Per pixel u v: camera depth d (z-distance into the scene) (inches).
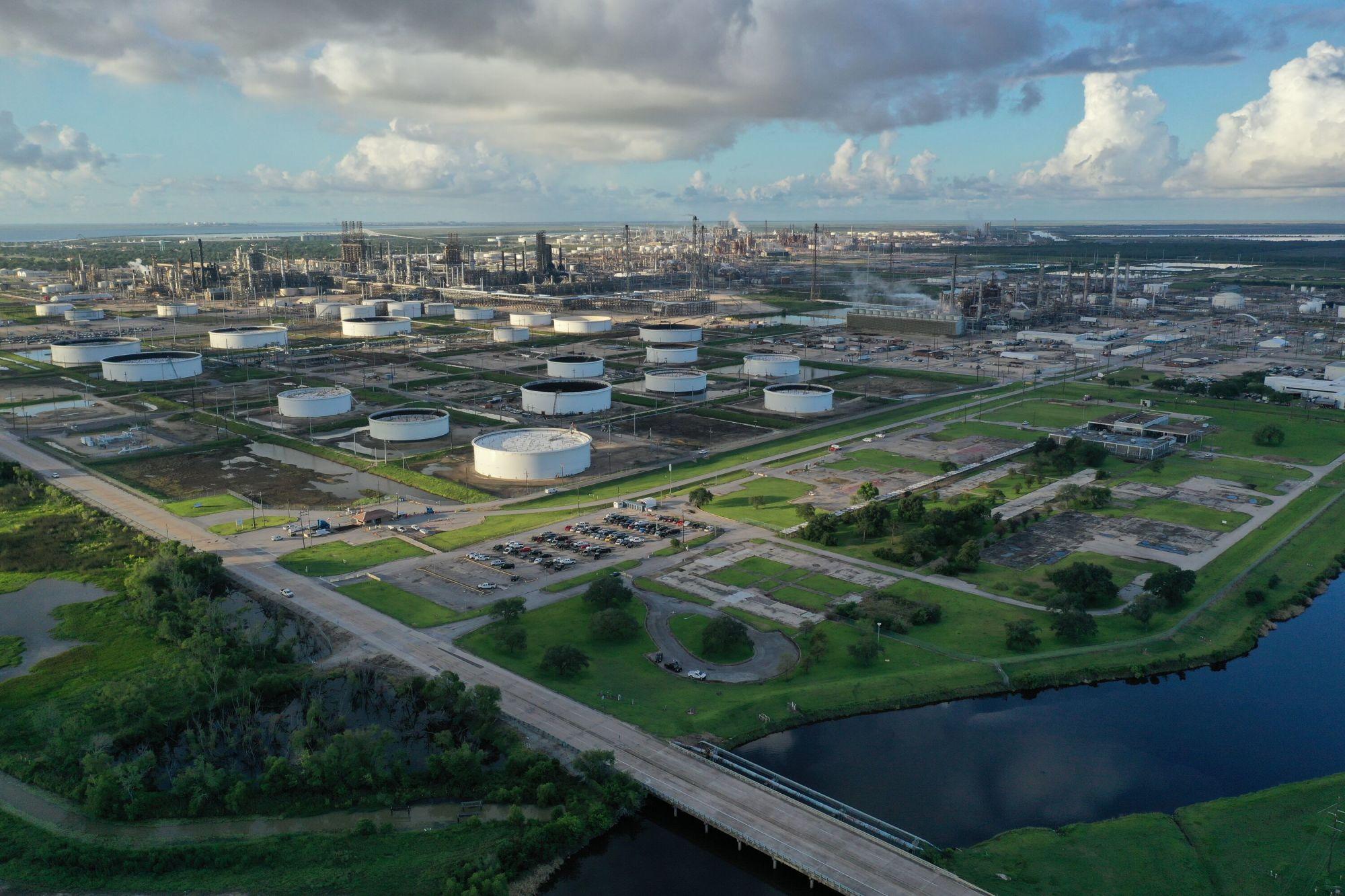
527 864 3939.5
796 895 3902.6
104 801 4190.5
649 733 4790.8
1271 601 6486.2
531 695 5162.4
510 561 7145.7
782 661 5600.4
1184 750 4872.0
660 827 4347.9
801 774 4601.4
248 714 5064.0
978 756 4783.5
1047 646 5767.7
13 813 4200.3
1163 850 3976.4
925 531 7303.2
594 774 4379.9
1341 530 7751.0
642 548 7416.3
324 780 4370.1
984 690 5369.1
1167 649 5802.2
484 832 4099.4
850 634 5905.5
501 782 4416.8
